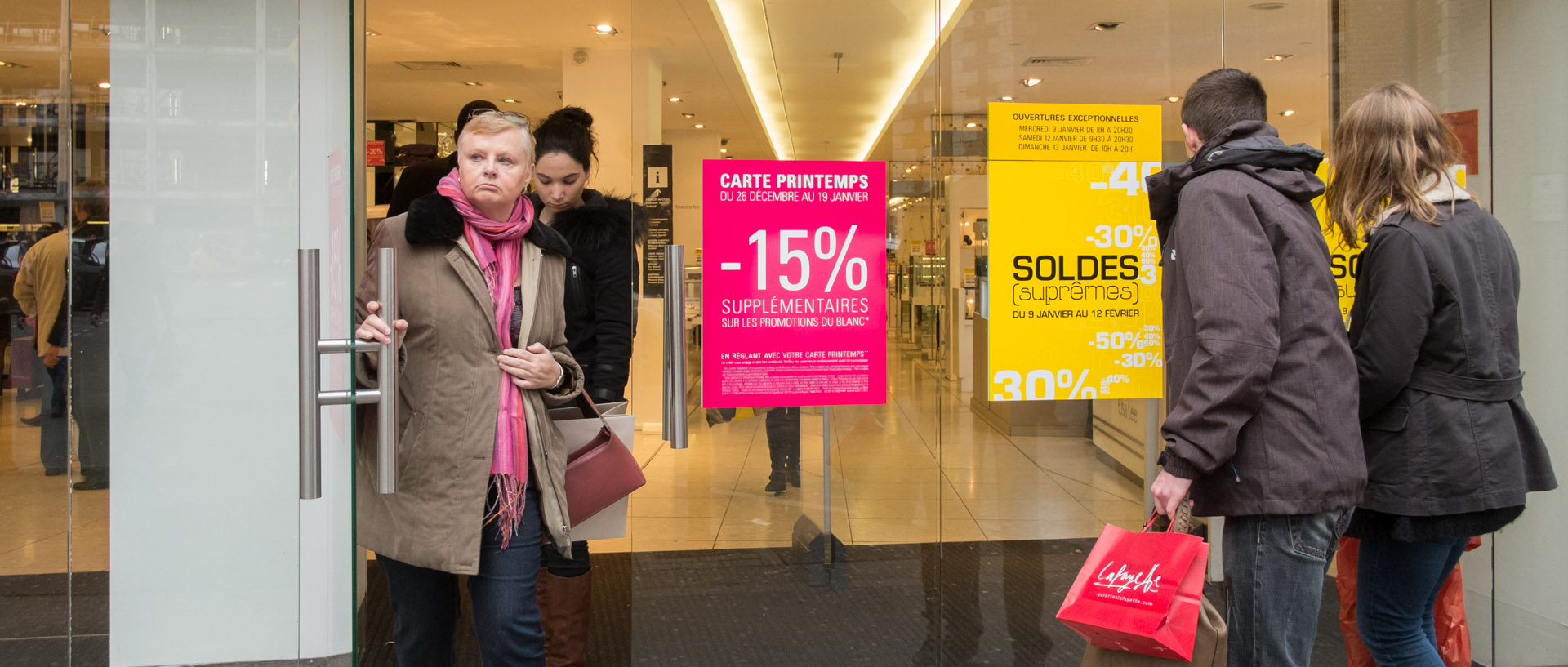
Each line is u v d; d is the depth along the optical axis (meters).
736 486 2.60
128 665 2.37
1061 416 2.70
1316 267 1.79
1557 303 2.73
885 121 2.62
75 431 2.33
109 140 2.47
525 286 1.91
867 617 2.64
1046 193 2.68
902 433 2.64
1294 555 1.77
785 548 2.61
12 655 2.27
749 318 2.59
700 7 2.59
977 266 2.66
